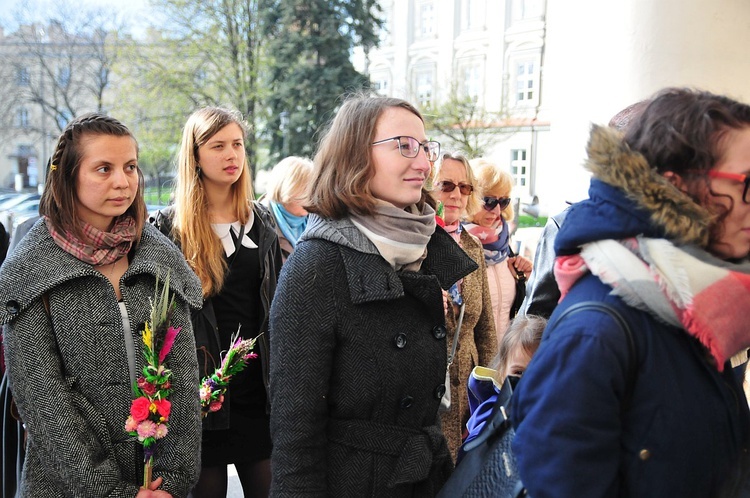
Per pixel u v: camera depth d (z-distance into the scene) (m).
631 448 1.10
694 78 3.94
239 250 2.68
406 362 1.57
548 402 1.11
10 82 27.83
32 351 1.72
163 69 24.70
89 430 1.74
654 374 1.09
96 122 1.84
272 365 1.57
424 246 1.61
